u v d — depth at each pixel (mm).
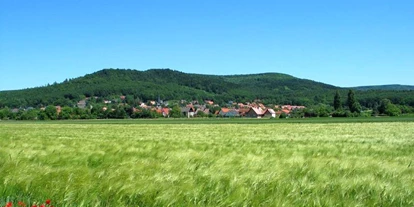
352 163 11617
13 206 6539
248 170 10109
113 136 38000
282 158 13109
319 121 80812
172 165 10836
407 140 28453
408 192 8289
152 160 12117
